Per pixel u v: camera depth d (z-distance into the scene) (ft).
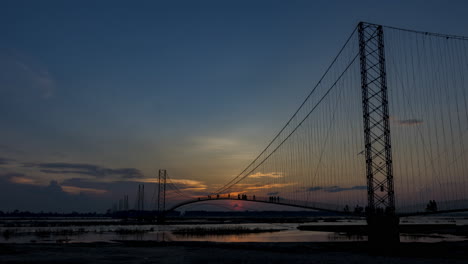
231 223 480.64
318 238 217.77
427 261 111.55
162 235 240.12
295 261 112.16
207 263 108.47
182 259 116.37
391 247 149.28
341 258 118.83
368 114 171.22
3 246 152.97
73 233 253.85
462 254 126.41
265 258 118.42
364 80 174.40
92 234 246.27
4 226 352.49
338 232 273.95
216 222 519.19
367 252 134.82
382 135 168.04
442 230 282.77
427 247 148.05
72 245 160.56
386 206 162.09
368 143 169.07
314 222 519.60
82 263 108.27
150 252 134.82
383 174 164.76
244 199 325.83
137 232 266.98
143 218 578.25
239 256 123.13
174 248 148.56
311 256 123.54
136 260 114.32
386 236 152.66
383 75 172.96
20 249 143.13
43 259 115.96
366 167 167.63
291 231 288.92
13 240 197.36
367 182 166.40
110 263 107.96
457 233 252.21
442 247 146.92
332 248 148.25
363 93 173.58
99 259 116.37
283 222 523.70
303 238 218.18
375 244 154.10
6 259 115.85
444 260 113.29
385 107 169.68
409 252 133.80
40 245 158.92
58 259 116.06
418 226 299.58
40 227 335.88
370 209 163.12
